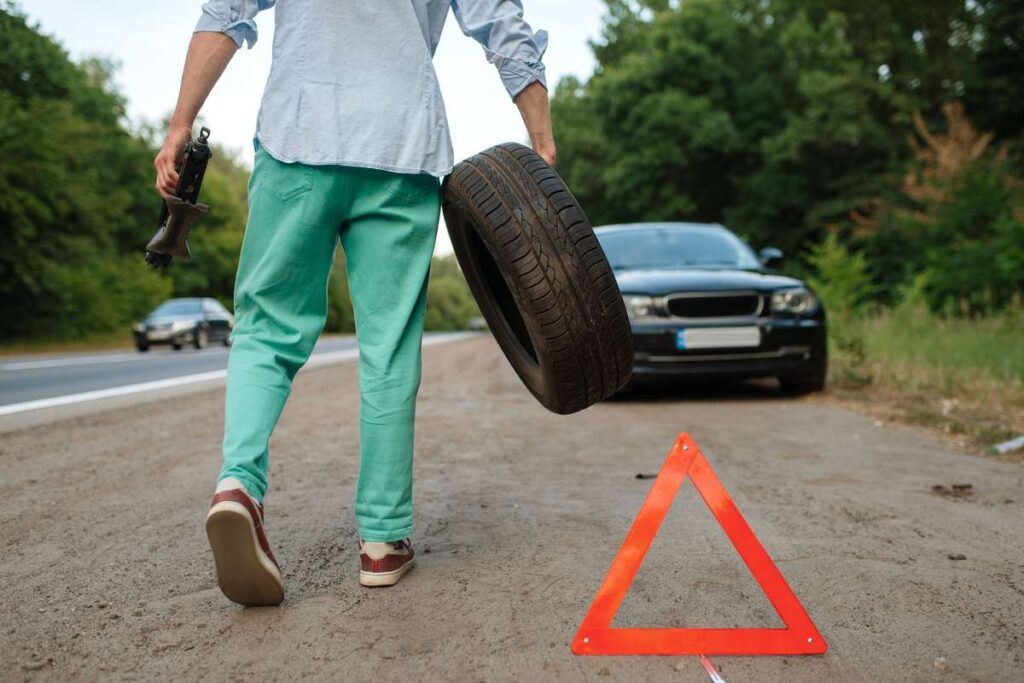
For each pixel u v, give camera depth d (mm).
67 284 25188
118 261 31422
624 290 5863
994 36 20469
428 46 2129
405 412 2111
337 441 4387
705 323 5707
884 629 1807
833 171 21188
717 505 1738
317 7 2006
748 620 1860
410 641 1754
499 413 5426
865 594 2018
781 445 4105
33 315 25406
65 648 1734
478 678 1577
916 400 5734
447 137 2105
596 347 2025
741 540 1725
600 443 4215
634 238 7238
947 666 1617
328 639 1768
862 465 3596
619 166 23156
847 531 2551
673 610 1921
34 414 5730
